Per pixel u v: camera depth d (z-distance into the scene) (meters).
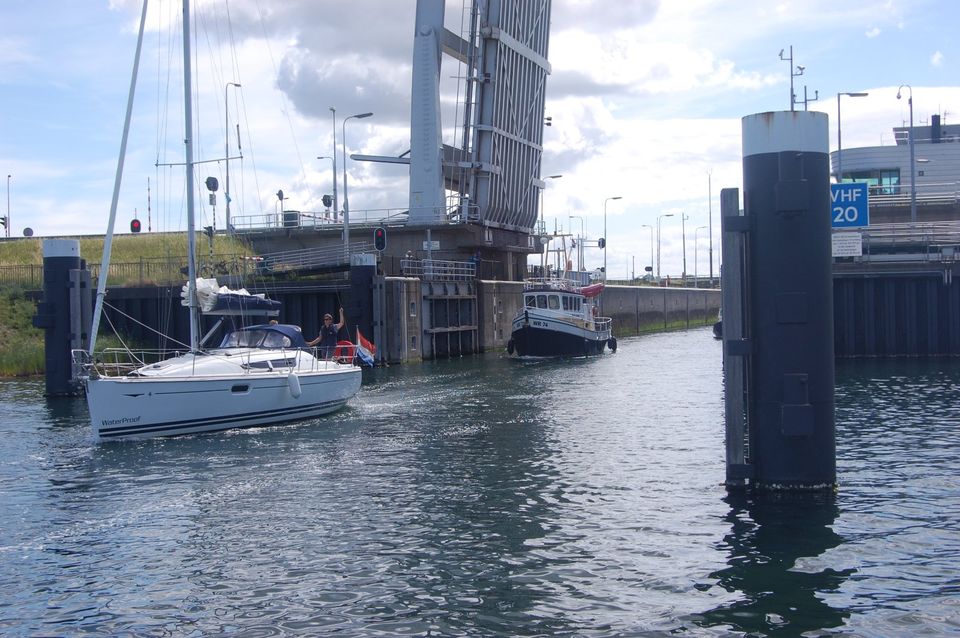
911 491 13.50
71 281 30.02
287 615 9.04
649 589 9.56
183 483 15.27
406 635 8.47
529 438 19.33
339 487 14.74
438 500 13.69
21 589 10.02
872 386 27.80
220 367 21.02
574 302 46.84
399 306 41.66
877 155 63.16
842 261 38.34
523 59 53.44
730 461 12.94
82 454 18.09
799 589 9.48
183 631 8.71
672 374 35.22
